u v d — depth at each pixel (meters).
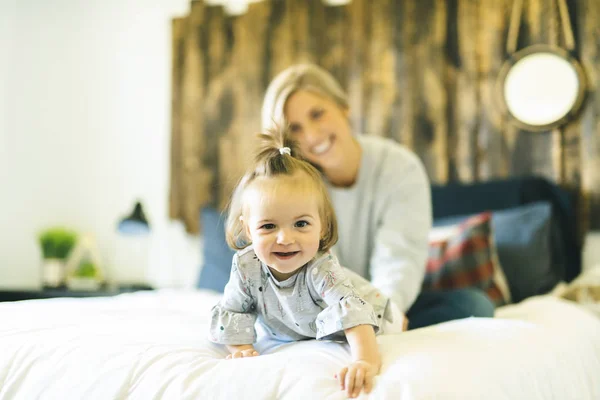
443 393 0.80
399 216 1.61
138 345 0.98
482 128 2.61
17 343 1.02
